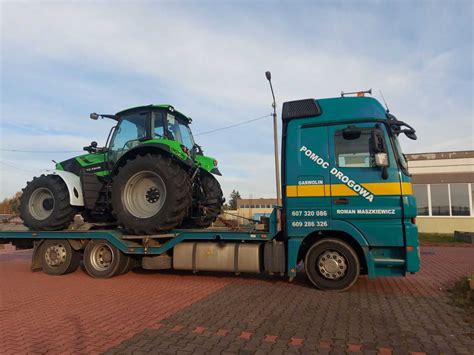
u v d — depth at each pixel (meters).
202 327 4.79
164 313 5.45
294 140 6.93
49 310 5.70
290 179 6.87
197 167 8.39
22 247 9.79
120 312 5.53
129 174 7.91
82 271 9.43
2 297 6.63
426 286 7.19
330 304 5.86
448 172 22.34
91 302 6.16
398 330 4.63
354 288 7.00
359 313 5.37
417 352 3.94
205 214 8.77
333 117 6.78
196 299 6.26
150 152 8.03
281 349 4.05
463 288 6.66
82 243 8.87
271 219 7.03
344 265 6.62
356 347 4.08
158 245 8.02
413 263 6.16
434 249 14.73
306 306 5.75
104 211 8.94
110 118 9.16
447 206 22.22
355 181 6.50
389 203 6.31
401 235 6.26
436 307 5.66
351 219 6.52
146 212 7.90
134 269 9.47
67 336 4.51
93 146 9.20
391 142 6.47
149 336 4.47
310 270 6.81
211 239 7.54
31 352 4.02
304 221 6.74
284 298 6.27
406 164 6.89
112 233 8.32
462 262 10.73
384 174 6.36
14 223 9.91
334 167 6.64
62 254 8.91
